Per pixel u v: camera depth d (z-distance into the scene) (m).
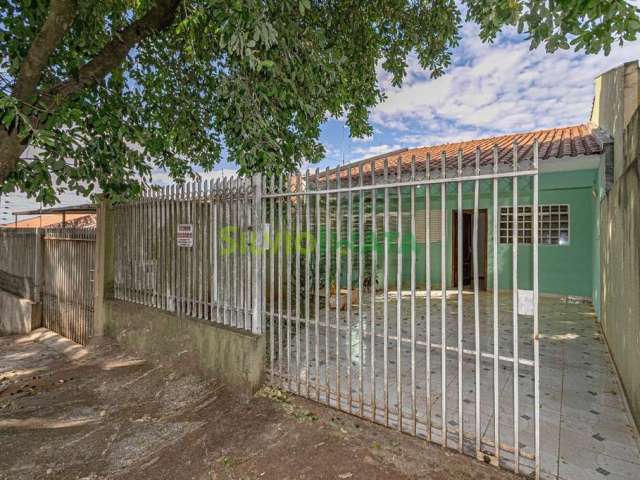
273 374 3.83
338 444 2.82
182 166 6.90
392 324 6.17
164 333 4.77
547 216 8.48
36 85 3.61
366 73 6.13
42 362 6.14
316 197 3.43
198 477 2.64
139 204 5.49
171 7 4.36
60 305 7.80
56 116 3.60
